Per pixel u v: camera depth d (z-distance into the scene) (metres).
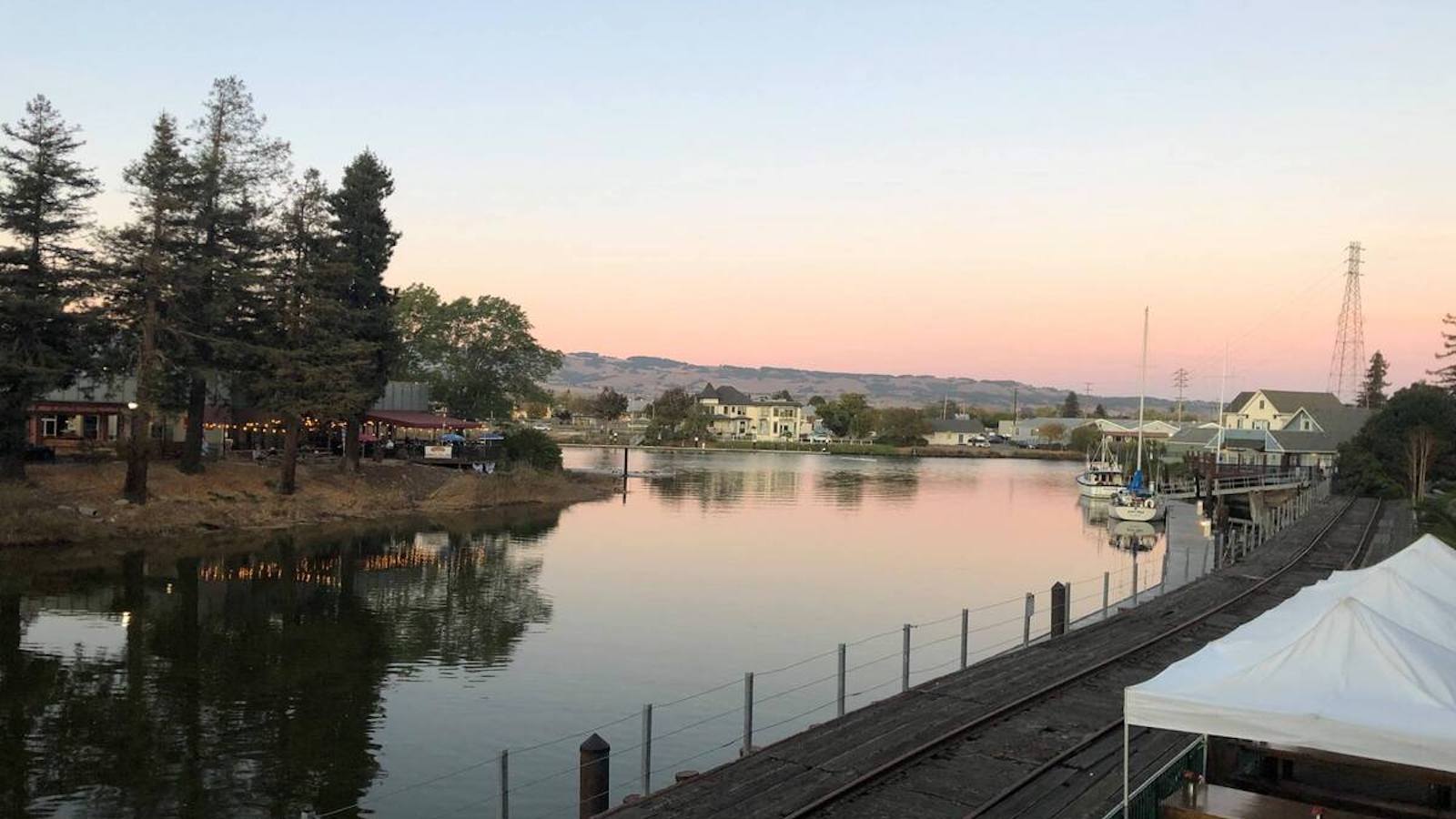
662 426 196.75
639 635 32.28
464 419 97.94
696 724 23.14
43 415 61.31
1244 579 37.34
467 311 97.19
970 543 58.72
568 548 51.78
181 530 49.31
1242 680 10.93
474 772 20.05
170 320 49.78
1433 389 91.12
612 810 13.77
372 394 63.12
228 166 53.09
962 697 19.97
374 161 65.00
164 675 26.27
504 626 33.22
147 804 18.14
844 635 32.81
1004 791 14.59
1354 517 63.34
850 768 15.59
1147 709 11.02
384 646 30.09
